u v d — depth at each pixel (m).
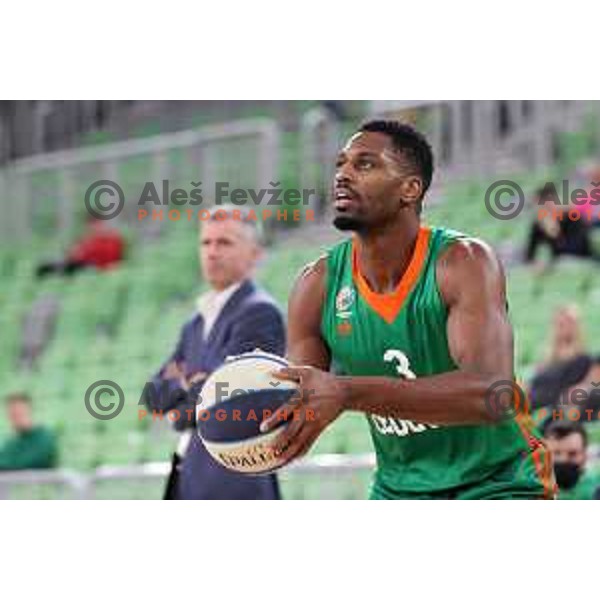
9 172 33.03
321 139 29.77
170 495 14.65
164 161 32.12
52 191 32.84
